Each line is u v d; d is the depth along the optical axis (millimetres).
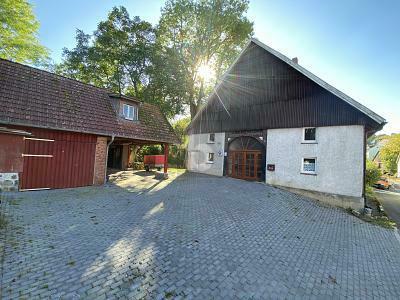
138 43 26141
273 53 14766
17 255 4266
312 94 13469
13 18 19828
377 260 5996
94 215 6961
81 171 11414
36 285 3449
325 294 4145
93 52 25156
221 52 26984
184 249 5164
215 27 25203
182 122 33375
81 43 26000
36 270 3838
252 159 16344
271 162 15008
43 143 10078
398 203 16891
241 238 6230
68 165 10906
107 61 26391
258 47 16219
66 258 4297
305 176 13438
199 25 25500
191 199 9914
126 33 26203
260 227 7348
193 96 27609
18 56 21312
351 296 4199
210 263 4688
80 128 10797
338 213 10930
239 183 14570
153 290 3635
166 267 4348
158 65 25297
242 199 10602
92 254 4531
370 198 17828
